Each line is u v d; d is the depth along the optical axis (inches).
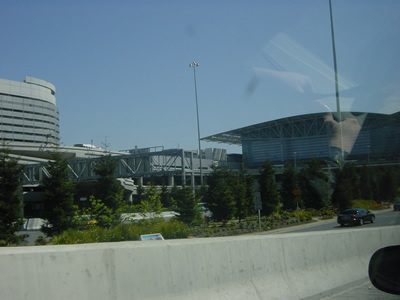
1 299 153.2
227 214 1453.0
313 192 1446.9
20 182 928.3
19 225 906.1
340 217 1081.4
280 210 1653.5
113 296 185.5
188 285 218.7
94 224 1133.7
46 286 165.8
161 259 209.0
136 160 2236.7
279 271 277.0
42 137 4906.5
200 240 239.6
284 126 1472.7
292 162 1544.0
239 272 249.1
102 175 1186.6
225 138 2493.8
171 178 2529.5
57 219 1037.2
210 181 1556.3
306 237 309.4
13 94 4648.1
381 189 882.1
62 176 1079.0
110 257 188.2
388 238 417.4
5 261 157.1
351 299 292.0
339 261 336.8
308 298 280.2
